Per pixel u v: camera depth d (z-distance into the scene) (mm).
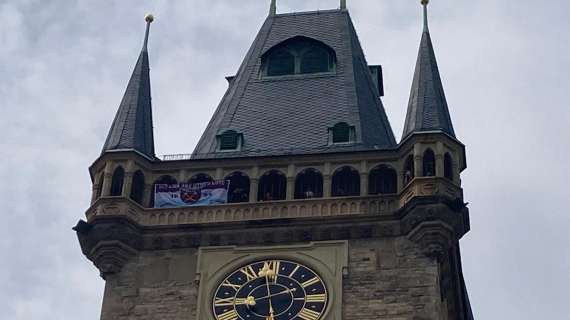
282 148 73750
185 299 66312
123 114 73188
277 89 78375
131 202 69188
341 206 68312
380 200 68312
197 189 69875
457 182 68375
